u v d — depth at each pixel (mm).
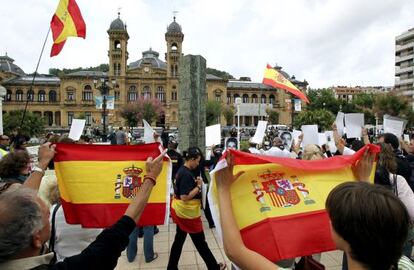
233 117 74625
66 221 3008
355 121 6262
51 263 1724
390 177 3723
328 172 2469
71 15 7199
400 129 8242
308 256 2297
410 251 4223
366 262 1269
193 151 4816
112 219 2988
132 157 3102
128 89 75688
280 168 2396
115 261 1870
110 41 74312
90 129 53625
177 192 4875
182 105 10750
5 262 1533
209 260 4910
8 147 9508
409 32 76750
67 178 3016
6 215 1534
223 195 1985
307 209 2297
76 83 76062
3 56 84000
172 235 7254
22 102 77438
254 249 2162
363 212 1249
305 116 39125
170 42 75500
